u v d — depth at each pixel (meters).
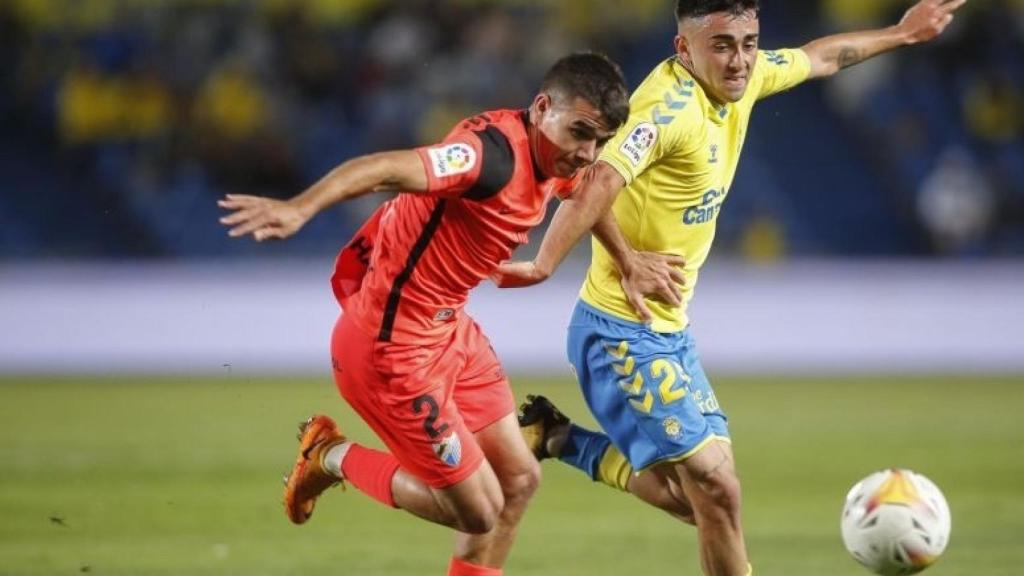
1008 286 70.19
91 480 38.38
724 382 64.88
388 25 77.44
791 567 27.41
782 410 55.62
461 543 22.44
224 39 75.81
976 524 32.00
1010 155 78.50
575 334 23.58
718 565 22.50
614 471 24.78
